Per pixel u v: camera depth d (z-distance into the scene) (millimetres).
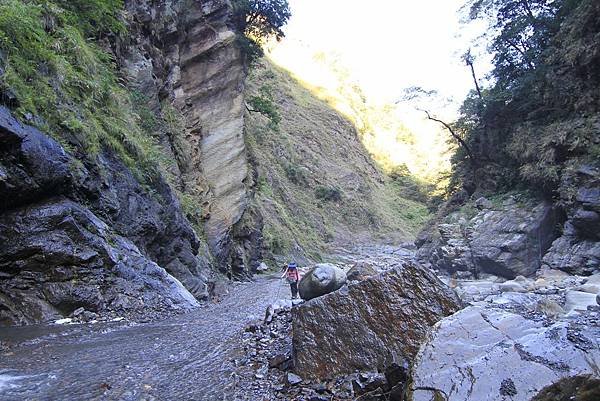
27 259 8242
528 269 21625
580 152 20484
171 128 22484
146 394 4355
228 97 27953
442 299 4785
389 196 77312
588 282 14547
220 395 4387
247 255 29312
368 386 4102
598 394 2906
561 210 21641
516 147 24141
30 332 6957
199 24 27188
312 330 4887
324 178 63125
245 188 27594
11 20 9617
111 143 12125
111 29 17125
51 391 4309
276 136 59188
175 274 14258
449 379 3219
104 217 10758
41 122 9242
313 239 48469
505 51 27297
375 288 4945
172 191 16312
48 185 8844
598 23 20156
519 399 2918
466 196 30531
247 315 9188
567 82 22047
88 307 8602
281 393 4402
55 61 10812
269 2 30734
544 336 3426
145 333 7156
